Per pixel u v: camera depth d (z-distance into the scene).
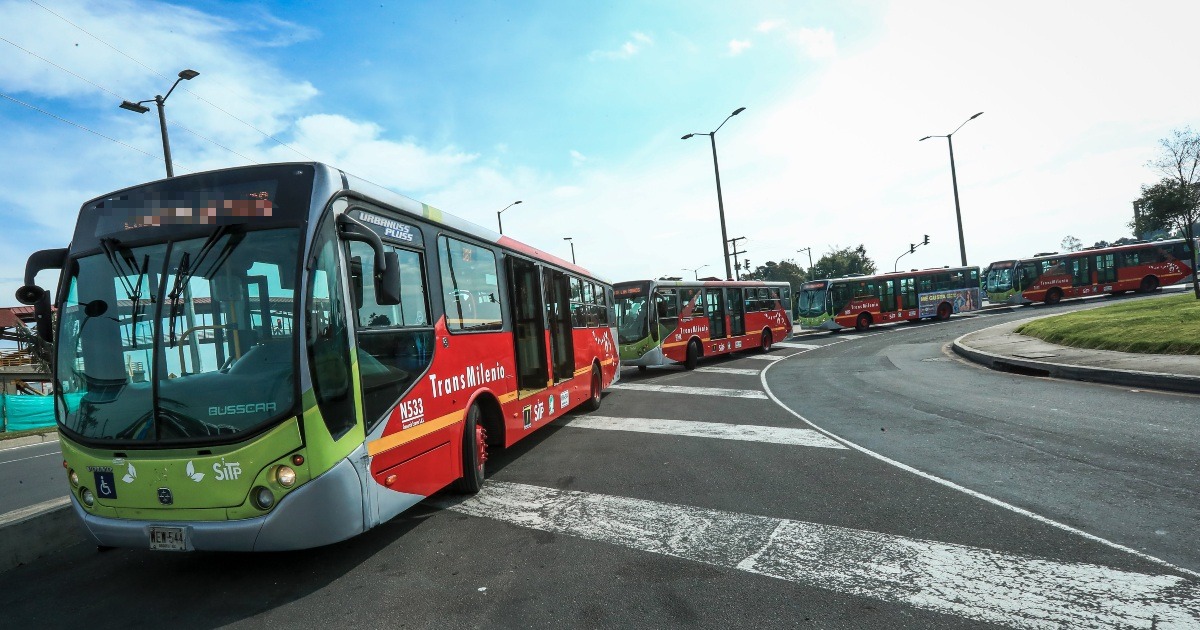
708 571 4.09
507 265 7.94
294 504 4.00
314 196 4.45
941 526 4.64
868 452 7.02
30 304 4.75
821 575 3.93
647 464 7.14
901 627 3.26
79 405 4.39
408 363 5.25
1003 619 3.28
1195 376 8.98
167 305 4.27
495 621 3.58
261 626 3.72
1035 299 36.44
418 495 5.14
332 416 4.21
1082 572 3.76
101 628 3.86
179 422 4.10
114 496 4.21
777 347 26.38
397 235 5.45
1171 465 5.72
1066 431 7.31
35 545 5.19
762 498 5.59
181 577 4.58
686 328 19.48
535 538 4.92
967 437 7.41
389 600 3.95
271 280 4.24
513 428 7.55
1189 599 3.38
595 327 12.38
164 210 4.47
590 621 3.51
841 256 85.38
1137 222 21.41
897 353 19.03
